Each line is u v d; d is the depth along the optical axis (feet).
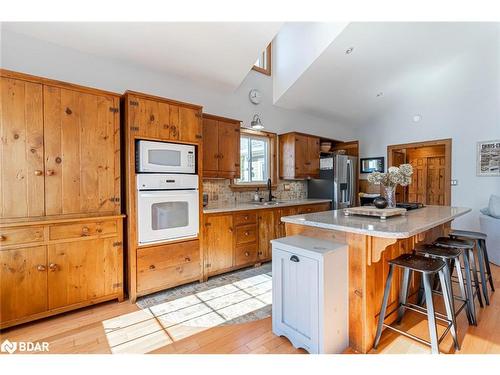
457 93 15.51
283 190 15.51
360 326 5.66
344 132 19.65
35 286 6.59
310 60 12.45
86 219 7.24
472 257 8.14
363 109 17.98
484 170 14.61
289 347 5.81
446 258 5.93
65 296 7.01
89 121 7.43
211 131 11.14
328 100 15.89
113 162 7.86
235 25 9.10
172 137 8.80
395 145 18.25
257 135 14.43
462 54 15.10
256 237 11.39
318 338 5.32
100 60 9.17
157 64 10.09
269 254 11.90
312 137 15.48
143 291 8.16
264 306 7.75
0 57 7.48
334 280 5.46
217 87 12.17
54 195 6.90
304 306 5.59
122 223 8.04
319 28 11.85
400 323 6.73
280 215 12.40
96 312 7.37
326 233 6.39
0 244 6.15
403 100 17.78
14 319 6.31
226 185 12.85
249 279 9.94
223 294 8.57
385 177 8.32
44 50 8.14
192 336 6.24
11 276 6.30
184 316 7.16
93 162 7.50
